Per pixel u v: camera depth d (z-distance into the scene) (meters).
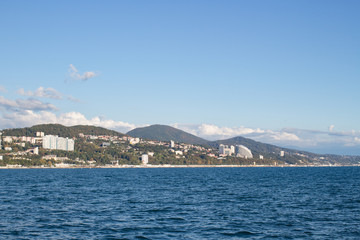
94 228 50.22
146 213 63.16
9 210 66.62
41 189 117.75
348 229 50.44
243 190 113.19
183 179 190.12
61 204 75.62
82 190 113.31
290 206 73.38
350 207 72.06
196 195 95.44
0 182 158.50
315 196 93.75
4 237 44.91
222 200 83.56
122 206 72.31
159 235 46.22
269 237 45.66
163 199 85.31
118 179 191.00
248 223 54.34
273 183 152.50
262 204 76.50
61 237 45.03
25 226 51.44
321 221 56.28
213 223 54.16
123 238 44.62
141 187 126.62
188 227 51.16
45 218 57.91
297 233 47.84
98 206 72.31
